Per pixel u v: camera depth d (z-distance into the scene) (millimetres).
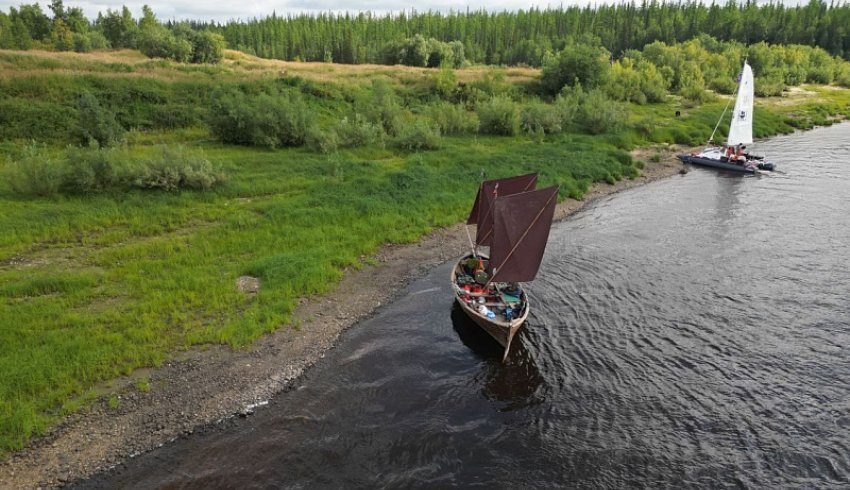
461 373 17141
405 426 14805
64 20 97062
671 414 15148
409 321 20219
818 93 87875
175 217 26828
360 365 17469
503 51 153250
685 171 43062
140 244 23734
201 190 30516
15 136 37062
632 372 17047
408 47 103250
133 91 44938
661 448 13961
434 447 14070
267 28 169125
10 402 14086
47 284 19672
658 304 21266
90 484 12547
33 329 17141
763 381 16469
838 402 15492
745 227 29922
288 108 41938
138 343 17203
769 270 24188
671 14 163875
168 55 67250
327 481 12930
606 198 36188
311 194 31266
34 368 15234
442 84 61531
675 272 24203
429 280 23562
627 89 70438
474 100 60188
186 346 17297
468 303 19641
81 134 37125
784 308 20734
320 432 14492
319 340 18641
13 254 22109
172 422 14461
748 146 52719
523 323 19922
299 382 16500
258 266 22234
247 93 50438
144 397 15156
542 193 18781
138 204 27938
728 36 150250
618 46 154250
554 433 14539
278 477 12984
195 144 40406
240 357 17219
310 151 40562
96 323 17828
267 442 14047
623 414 15203
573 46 72312
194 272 21625
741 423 14773
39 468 12750
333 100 54031
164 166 30500
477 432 14609
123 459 13266
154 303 19125
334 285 22281
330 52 134750
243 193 30797
